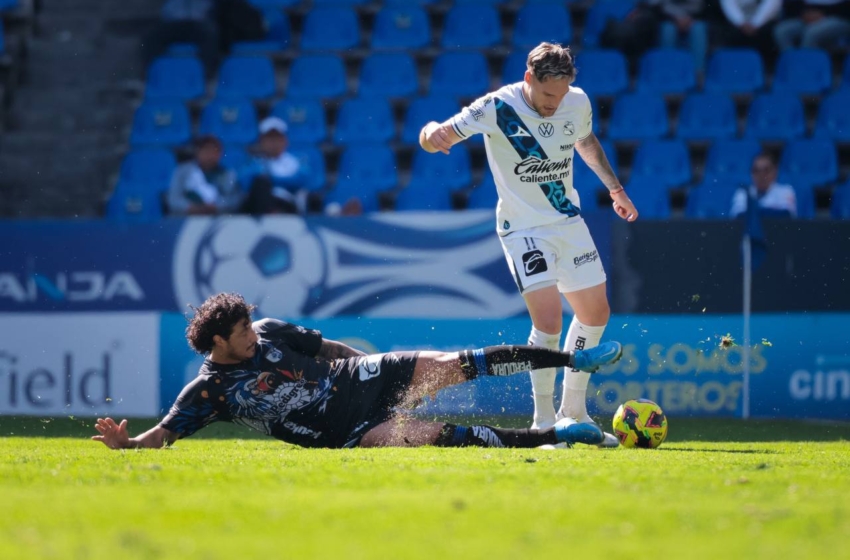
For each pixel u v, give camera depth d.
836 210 39.22
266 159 38.25
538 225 18.95
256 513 10.33
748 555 8.55
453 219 29.91
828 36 45.59
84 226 30.94
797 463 15.27
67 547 8.71
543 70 17.66
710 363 28.95
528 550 8.67
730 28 46.62
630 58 45.47
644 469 13.95
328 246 30.31
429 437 17.67
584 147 19.84
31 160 46.00
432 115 43.78
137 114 44.88
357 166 41.97
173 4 47.16
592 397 29.02
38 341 30.84
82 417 29.91
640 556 8.47
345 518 10.07
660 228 29.16
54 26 50.78
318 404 17.84
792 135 42.81
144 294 30.72
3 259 31.00
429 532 9.42
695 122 43.34
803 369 28.83
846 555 8.59
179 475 13.28
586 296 19.30
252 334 17.48
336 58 46.41
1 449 18.58
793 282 28.97
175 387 30.41
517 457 15.41
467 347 29.73
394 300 30.08
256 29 48.44
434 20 50.09
